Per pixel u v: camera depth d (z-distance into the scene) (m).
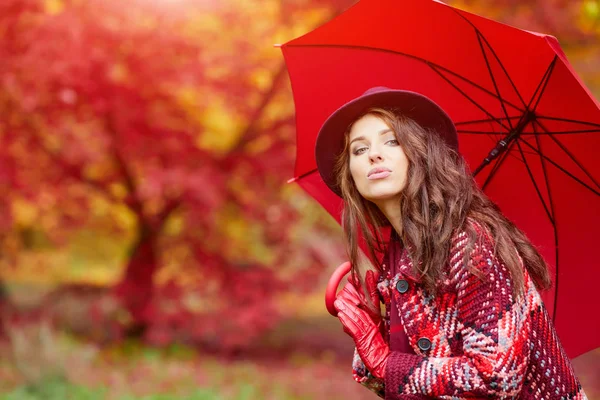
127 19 8.88
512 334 1.94
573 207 2.56
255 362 10.98
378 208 2.43
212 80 9.91
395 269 2.34
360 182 2.25
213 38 9.97
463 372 1.96
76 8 8.80
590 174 2.47
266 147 10.97
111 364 9.83
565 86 2.30
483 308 1.97
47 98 9.01
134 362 10.07
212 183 9.69
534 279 2.27
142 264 10.89
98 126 9.74
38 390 8.12
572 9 8.12
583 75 9.96
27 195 10.18
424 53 2.61
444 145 2.22
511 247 2.07
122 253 19.53
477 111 2.63
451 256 2.07
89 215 11.35
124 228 12.08
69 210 11.15
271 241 11.21
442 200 2.12
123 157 10.34
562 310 2.66
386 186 2.19
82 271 19.66
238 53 9.97
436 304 2.10
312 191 2.96
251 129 10.91
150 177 9.45
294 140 10.55
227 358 10.99
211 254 10.78
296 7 9.22
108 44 8.91
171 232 11.84
